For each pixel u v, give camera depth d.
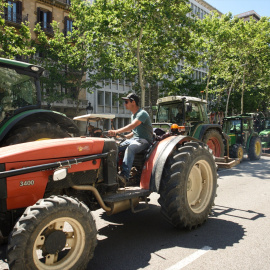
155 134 4.57
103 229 4.28
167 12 15.48
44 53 25.06
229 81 30.16
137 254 3.39
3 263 3.16
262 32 24.92
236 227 4.27
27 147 3.08
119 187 3.92
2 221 3.06
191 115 9.92
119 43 18.72
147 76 21.92
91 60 24.77
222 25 22.92
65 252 3.28
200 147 4.37
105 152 3.56
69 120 5.65
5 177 2.75
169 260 3.21
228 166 5.27
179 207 3.88
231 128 13.62
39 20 27.92
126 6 15.08
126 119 38.25
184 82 29.59
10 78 5.12
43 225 2.54
